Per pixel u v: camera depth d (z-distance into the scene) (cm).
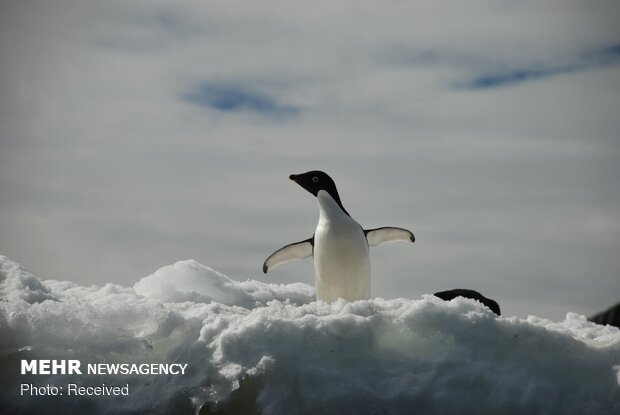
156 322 2488
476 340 2291
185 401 2295
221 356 2320
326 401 2212
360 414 2191
